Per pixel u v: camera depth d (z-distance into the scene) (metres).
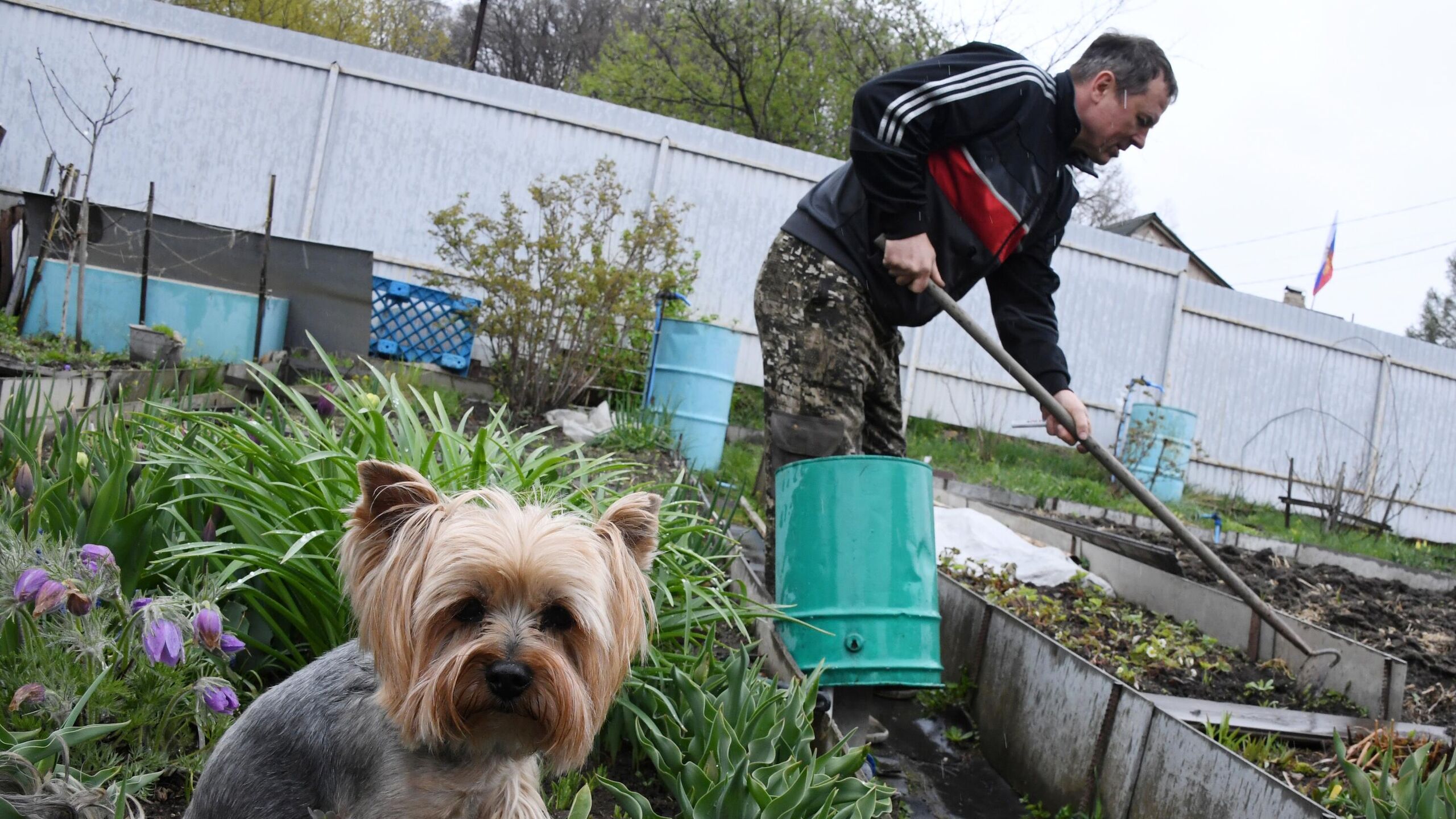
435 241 10.43
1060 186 4.43
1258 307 13.07
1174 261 12.67
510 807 2.22
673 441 7.79
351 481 2.95
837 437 4.07
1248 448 13.24
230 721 2.61
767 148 11.04
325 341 8.13
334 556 2.75
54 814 1.96
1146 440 11.18
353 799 2.15
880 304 4.16
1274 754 3.99
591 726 2.19
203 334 7.52
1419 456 13.89
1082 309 12.48
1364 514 12.27
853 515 3.68
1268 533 10.21
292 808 2.12
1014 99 4.04
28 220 7.68
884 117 3.82
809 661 3.66
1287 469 13.35
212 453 3.35
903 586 3.68
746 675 3.14
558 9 33.28
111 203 10.04
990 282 4.81
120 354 7.26
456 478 3.08
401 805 2.12
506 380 8.56
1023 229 4.27
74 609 2.29
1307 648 4.73
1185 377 12.94
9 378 5.25
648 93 22.75
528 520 2.16
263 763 2.14
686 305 8.76
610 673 2.26
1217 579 6.68
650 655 3.13
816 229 4.12
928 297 4.25
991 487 9.38
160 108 10.09
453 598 2.05
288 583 2.96
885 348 4.38
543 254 8.41
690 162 10.95
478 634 2.06
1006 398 12.23
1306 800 2.90
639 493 2.42
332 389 6.22
